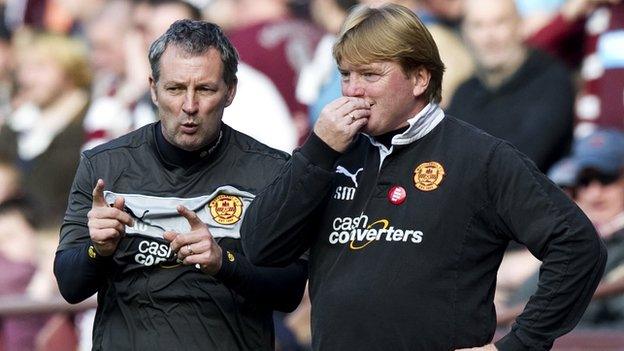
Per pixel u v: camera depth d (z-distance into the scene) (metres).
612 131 25.84
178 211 14.66
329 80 27.12
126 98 30.56
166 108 15.14
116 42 31.14
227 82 15.30
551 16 26.78
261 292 15.26
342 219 14.39
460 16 27.22
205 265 14.67
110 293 15.48
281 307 15.62
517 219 13.81
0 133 31.50
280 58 27.17
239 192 15.46
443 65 14.41
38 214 29.58
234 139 15.77
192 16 29.78
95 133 30.83
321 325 14.24
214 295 15.28
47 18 34.03
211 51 15.12
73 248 15.60
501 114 25.91
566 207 13.75
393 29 14.01
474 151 14.04
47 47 31.95
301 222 14.30
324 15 28.27
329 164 14.16
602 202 24.91
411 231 13.97
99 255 15.05
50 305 24.62
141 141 15.75
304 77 27.23
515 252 25.14
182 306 15.28
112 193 15.52
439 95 14.41
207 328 15.28
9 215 29.12
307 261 15.72
